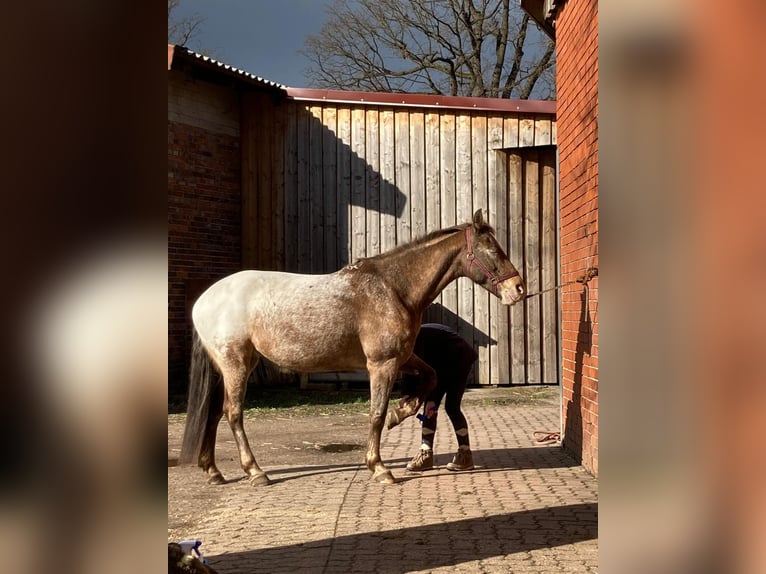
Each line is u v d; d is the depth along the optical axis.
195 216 11.47
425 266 6.27
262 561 4.04
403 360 6.17
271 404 10.82
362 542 4.38
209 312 6.26
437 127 12.20
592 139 5.82
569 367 7.10
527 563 3.94
